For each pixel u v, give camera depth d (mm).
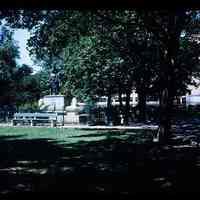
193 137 18094
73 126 27938
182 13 14992
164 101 16578
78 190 8242
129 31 16469
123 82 27875
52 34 15562
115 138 18812
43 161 12031
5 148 15195
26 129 25281
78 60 27031
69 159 12422
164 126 16516
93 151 14219
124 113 30344
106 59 25641
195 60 22500
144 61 20109
